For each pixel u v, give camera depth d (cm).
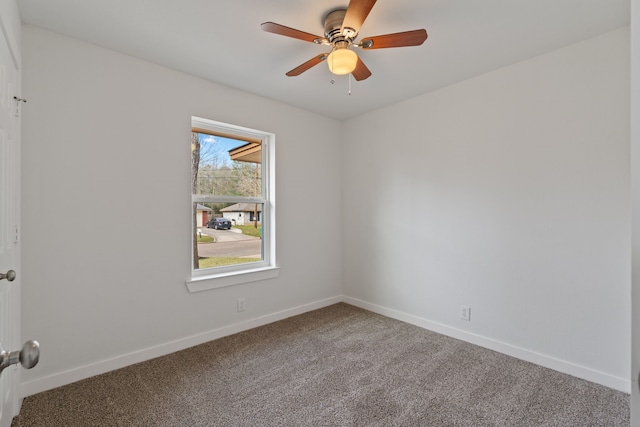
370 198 357
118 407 183
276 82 279
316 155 362
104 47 221
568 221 219
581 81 212
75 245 210
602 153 205
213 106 276
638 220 53
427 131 302
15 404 172
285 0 174
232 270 303
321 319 329
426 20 191
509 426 168
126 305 230
